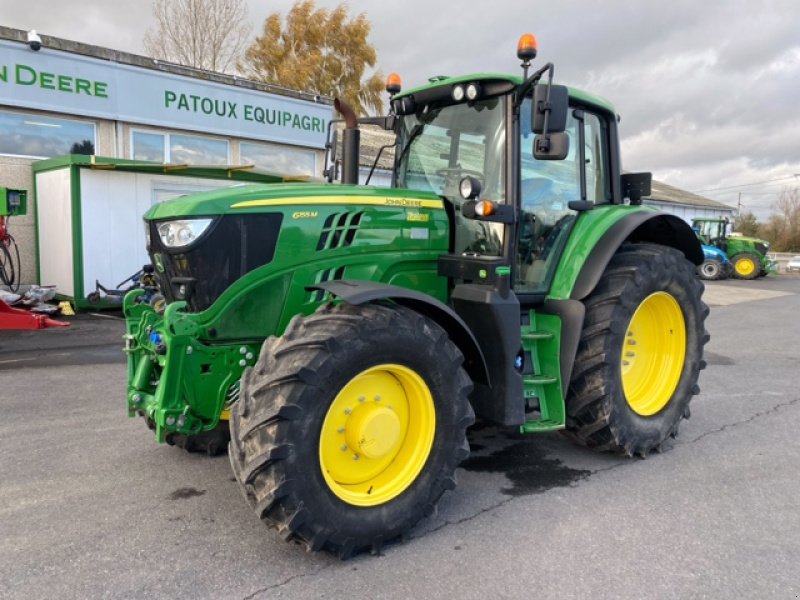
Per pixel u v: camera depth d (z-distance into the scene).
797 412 5.37
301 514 2.66
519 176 3.67
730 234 25.11
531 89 3.51
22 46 10.13
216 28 22.44
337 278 3.42
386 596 2.60
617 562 2.88
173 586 2.64
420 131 4.18
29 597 2.55
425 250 3.71
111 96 11.21
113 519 3.24
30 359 6.89
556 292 3.92
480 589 2.65
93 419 4.88
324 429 2.83
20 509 3.34
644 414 4.23
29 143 10.60
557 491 3.68
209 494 3.54
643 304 4.33
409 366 2.96
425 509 3.06
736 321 11.57
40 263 10.80
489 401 3.53
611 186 4.60
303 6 27.38
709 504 3.51
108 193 10.03
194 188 10.91
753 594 2.63
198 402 3.17
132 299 3.64
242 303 3.23
